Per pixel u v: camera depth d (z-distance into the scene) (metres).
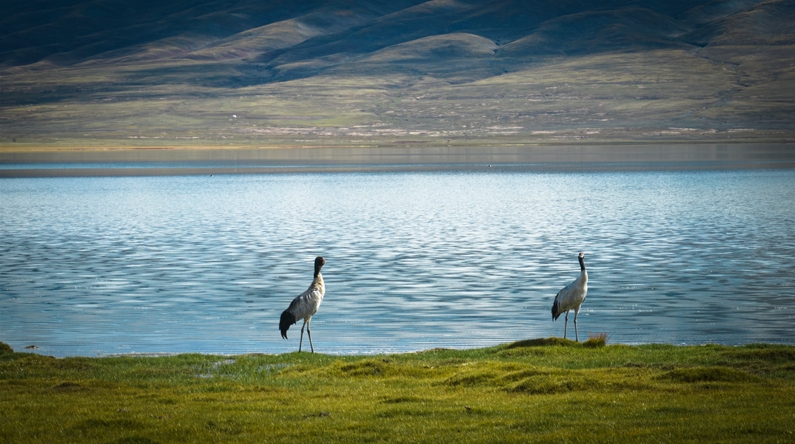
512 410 17.25
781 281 42.00
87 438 15.70
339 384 20.52
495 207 83.56
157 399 18.81
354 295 39.78
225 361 24.30
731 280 42.47
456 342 30.22
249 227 70.19
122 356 26.00
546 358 23.33
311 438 15.59
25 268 49.03
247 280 44.59
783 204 81.88
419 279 43.97
